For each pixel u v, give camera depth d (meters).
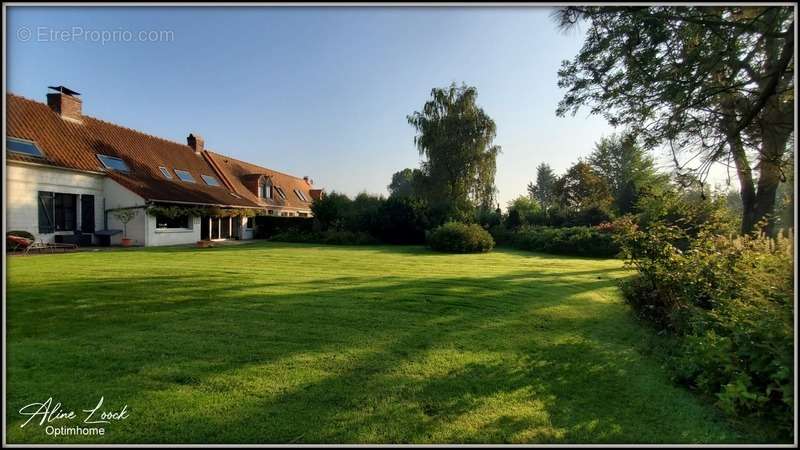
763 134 6.32
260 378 3.59
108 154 20.14
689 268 5.32
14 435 2.71
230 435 2.73
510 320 5.89
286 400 3.20
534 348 4.63
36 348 4.21
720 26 5.59
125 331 4.86
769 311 3.39
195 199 21.80
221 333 4.87
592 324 5.81
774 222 6.49
